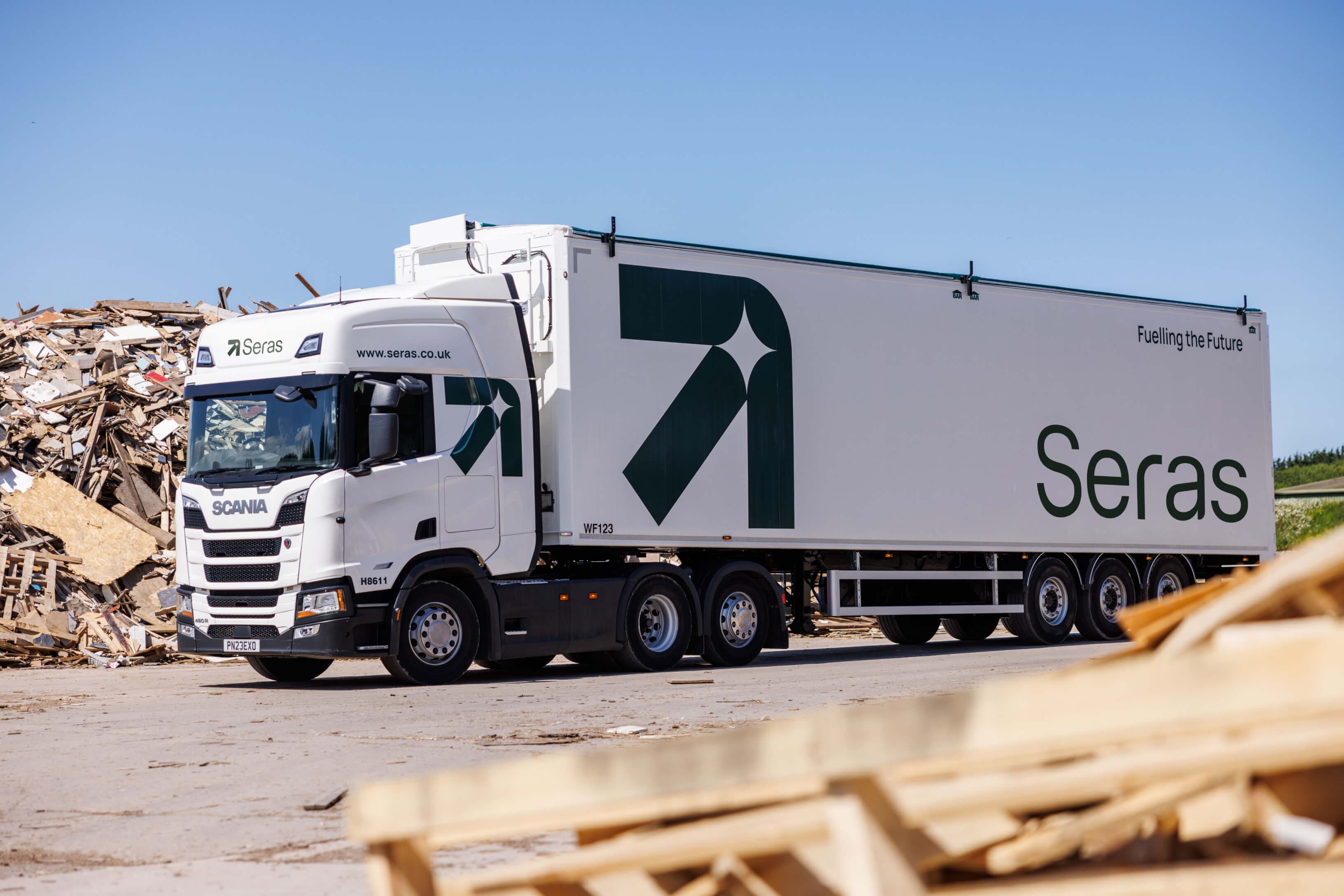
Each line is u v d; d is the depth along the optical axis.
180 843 6.29
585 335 14.87
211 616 13.67
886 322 17.41
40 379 23.06
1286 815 2.77
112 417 22.17
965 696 2.53
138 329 24.92
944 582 18.77
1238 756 2.49
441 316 14.08
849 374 17.00
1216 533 20.95
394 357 13.69
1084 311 19.59
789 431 16.41
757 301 16.20
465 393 14.12
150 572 19.89
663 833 3.22
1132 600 20.23
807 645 22.02
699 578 16.05
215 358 14.09
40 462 20.98
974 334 18.31
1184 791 2.87
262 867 5.71
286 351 13.64
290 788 7.75
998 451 18.47
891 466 17.34
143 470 21.59
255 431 13.70
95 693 13.63
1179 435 20.58
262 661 14.82
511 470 14.41
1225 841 2.82
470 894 3.46
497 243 15.27
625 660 15.33
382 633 13.55
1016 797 2.71
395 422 13.26
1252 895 2.51
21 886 5.44
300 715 11.31
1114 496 19.77
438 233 15.63
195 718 11.21
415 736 9.84
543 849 5.96
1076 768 2.69
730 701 11.87
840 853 2.65
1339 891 2.46
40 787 7.91
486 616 14.27
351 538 13.22
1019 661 16.12
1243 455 21.36
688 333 15.62
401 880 3.33
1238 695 2.30
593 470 14.84
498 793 3.11
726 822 3.11
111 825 6.77
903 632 20.84
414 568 13.65
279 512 13.29
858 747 2.60
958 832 3.02
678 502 15.44
